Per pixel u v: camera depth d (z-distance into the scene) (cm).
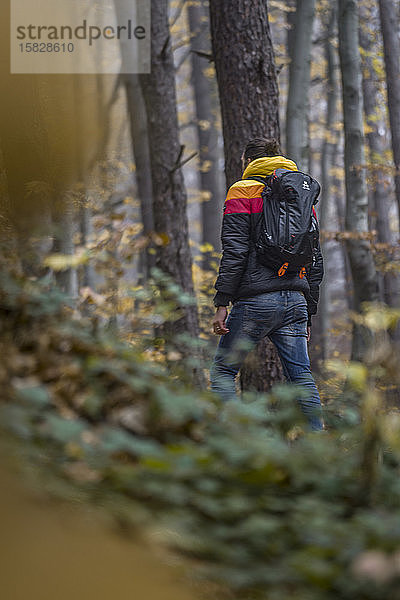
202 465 339
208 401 458
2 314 453
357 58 1738
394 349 315
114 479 290
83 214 926
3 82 660
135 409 393
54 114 713
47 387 389
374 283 1720
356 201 1739
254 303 631
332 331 2458
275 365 846
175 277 1325
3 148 634
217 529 274
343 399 438
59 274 1022
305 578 240
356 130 1734
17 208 638
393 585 226
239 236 633
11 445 269
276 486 336
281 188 630
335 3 2591
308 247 628
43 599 163
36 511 206
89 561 187
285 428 414
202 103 2830
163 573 203
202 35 2819
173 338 654
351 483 337
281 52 3052
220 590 213
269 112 923
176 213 1347
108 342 485
